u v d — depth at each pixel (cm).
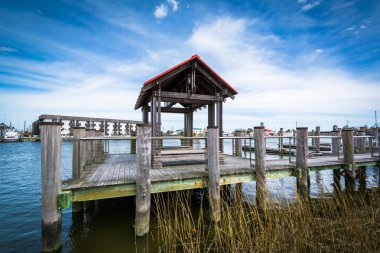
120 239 486
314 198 717
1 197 850
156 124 703
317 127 1270
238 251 376
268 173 628
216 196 514
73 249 446
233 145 1070
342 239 396
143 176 444
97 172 595
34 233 520
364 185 855
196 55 716
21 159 2084
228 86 778
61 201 394
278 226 399
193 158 783
